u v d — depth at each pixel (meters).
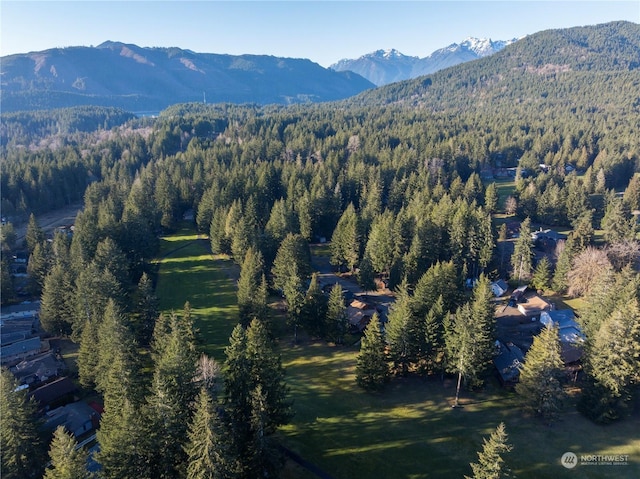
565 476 42.94
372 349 55.09
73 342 71.75
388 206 131.62
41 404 54.47
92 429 51.88
